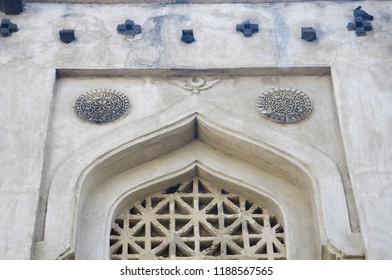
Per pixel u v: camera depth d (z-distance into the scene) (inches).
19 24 356.8
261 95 337.7
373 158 313.1
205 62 344.8
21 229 288.7
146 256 300.5
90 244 298.5
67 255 285.6
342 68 343.6
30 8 364.2
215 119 328.2
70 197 299.9
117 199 313.0
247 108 334.0
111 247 302.2
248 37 356.2
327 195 303.3
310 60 346.6
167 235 306.3
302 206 313.6
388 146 316.8
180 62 344.5
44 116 323.6
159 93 338.0
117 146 317.1
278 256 301.9
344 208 299.4
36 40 350.9
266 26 360.8
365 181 305.6
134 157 321.1
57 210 295.9
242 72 343.9
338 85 337.4
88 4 368.8
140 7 368.5
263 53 349.1
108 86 340.5
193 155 329.4
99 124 326.0
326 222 295.3
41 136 316.8
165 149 327.3
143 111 331.0
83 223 303.7
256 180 320.8
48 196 300.4
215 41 354.0
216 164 326.0
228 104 335.3
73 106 332.5
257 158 322.7
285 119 327.9
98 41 352.5
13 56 343.6
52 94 332.2
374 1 369.4
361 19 360.5
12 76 336.2
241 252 302.5
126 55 347.3
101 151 315.0
